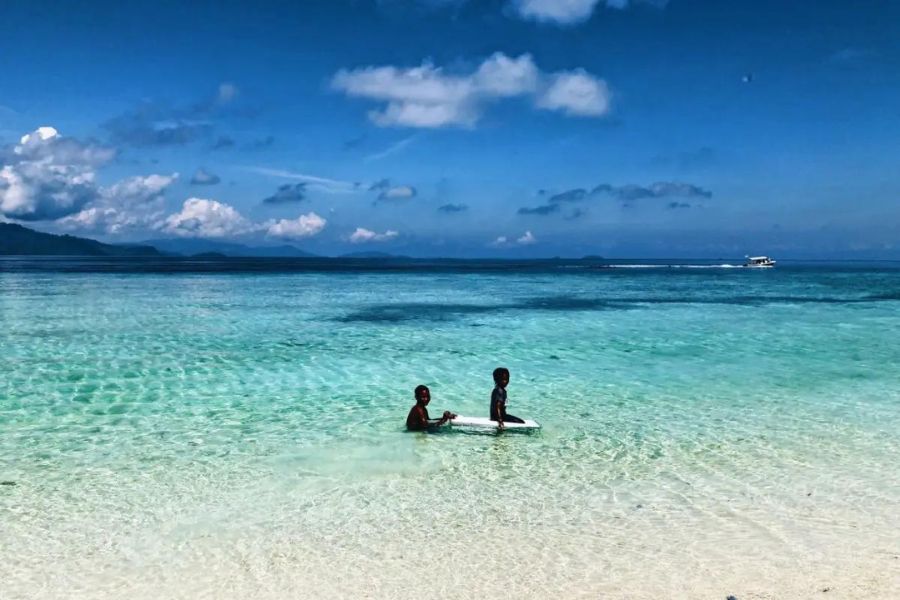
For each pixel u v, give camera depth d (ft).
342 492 28.09
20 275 231.91
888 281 235.81
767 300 137.18
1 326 82.79
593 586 20.15
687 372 55.93
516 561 21.80
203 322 89.51
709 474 30.30
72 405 43.57
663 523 24.79
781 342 73.67
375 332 81.35
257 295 140.67
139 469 31.07
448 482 29.30
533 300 134.62
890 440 35.76
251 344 70.49
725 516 25.45
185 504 26.78
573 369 57.36
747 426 38.73
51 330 79.36
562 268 408.26
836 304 126.72
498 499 27.27
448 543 23.16
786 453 33.42
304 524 24.81
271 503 26.89
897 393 47.67
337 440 35.88
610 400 45.65
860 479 29.55
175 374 54.19
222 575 20.99
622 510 26.08
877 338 77.15
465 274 282.56
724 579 20.53
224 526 24.64
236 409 42.88
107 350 65.51
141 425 38.81
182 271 282.36
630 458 32.73
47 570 21.36
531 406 43.88
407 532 24.08
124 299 125.39
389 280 216.95
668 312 109.29
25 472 30.58
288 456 33.01
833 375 54.54
